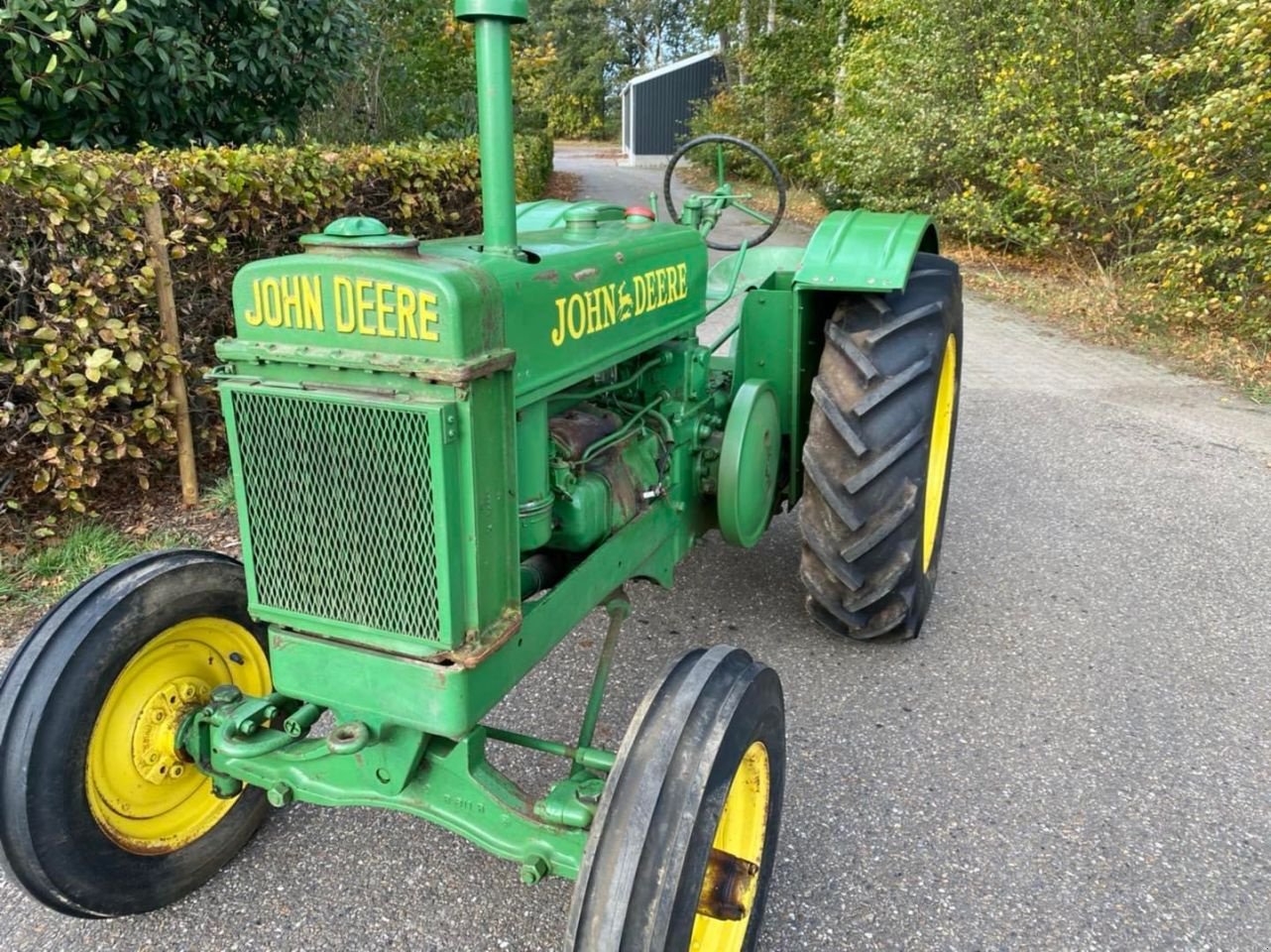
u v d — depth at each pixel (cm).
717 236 1328
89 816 208
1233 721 303
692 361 294
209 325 463
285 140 665
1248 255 737
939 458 366
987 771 278
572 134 5581
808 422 354
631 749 174
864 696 314
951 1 1133
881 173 1218
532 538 211
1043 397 674
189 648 231
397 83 1087
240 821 243
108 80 539
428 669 182
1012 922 224
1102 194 930
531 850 185
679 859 164
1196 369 750
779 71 1950
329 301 175
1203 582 397
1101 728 298
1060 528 452
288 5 656
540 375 200
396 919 226
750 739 183
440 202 636
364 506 179
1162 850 248
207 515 441
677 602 377
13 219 366
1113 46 941
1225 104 684
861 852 246
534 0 5434
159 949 218
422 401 170
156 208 409
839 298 346
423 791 197
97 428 408
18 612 357
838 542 313
